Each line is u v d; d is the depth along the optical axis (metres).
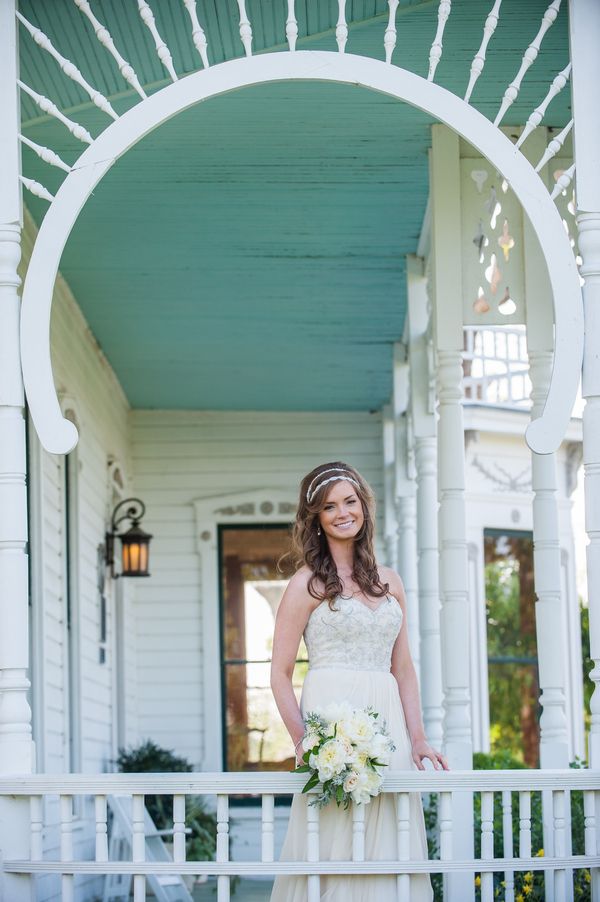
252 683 13.02
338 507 4.59
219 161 7.33
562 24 5.91
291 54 5.00
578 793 7.08
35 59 5.90
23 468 4.95
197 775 4.67
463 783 4.67
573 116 5.04
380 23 5.96
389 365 11.48
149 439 13.14
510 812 5.07
